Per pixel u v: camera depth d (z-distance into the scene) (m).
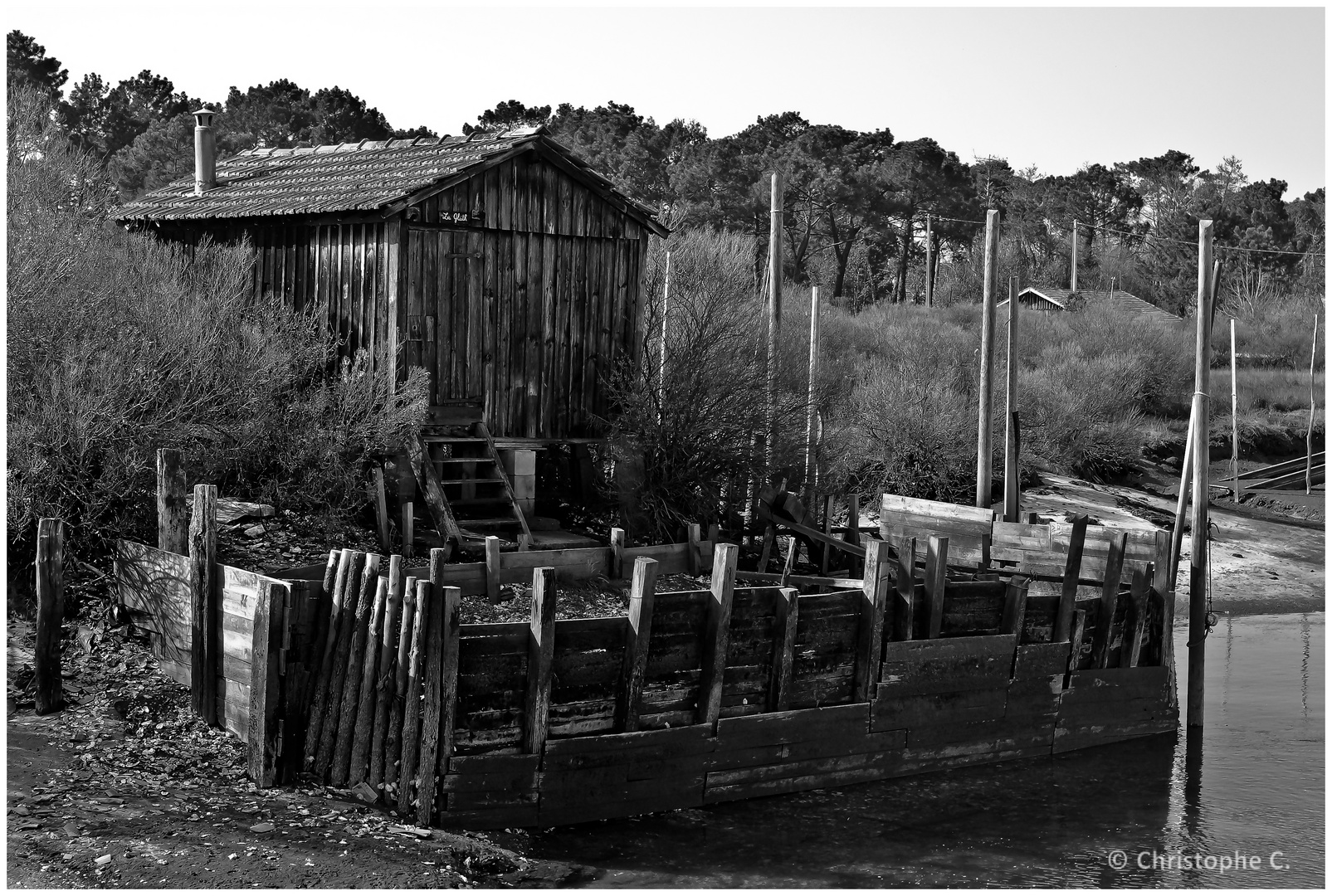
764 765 12.56
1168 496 32.62
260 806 10.29
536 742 11.11
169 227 20.17
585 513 18.94
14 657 12.18
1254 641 20.61
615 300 19.11
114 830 9.51
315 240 18.00
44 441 13.49
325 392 16.39
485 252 17.67
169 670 12.29
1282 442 40.78
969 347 35.59
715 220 64.38
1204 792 13.68
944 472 26.62
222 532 15.00
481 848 10.28
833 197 69.44
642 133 67.06
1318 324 54.53
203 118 21.31
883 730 13.42
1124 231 92.81
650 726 11.95
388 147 20.56
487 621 13.37
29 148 17.70
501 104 70.69
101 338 14.44
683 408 18.20
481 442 17.31
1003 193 95.00
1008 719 14.44
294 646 10.86
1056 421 32.50
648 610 11.63
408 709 10.59
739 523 18.91
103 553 13.79
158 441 14.22
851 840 11.73
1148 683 15.70
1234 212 86.50
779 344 19.34
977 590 14.31
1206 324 15.84
